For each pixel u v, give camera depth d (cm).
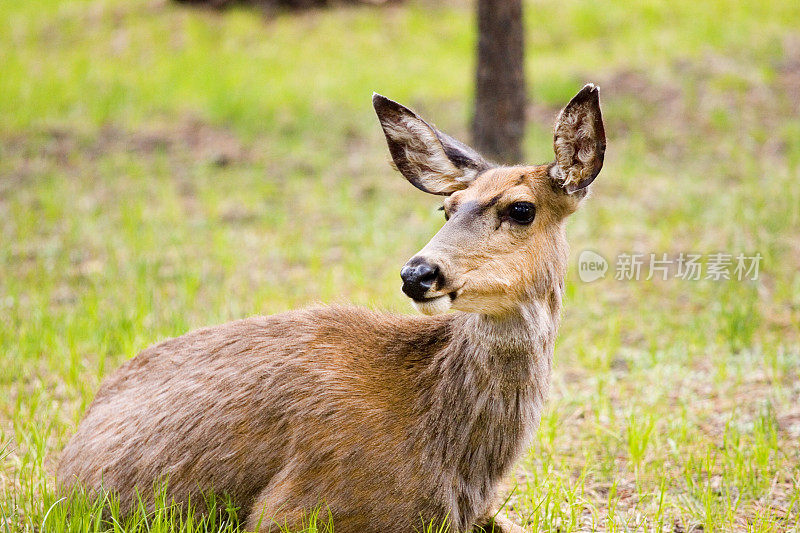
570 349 1111
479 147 1753
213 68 2617
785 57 2581
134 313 1108
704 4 2962
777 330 1148
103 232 1565
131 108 2323
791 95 2362
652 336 1141
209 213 1688
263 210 1716
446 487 587
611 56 2633
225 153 2058
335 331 634
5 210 1675
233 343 646
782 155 2028
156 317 1120
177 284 1286
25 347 1028
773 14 2878
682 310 1242
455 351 593
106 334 1041
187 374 642
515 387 586
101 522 633
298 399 598
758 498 735
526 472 771
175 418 623
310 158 2044
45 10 3058
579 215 1644
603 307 1257
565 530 683
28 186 1827
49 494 677
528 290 577
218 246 1479
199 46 2773
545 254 587
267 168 1988
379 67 2653
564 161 583
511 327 580
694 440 846
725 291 1270
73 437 683
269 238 1559
